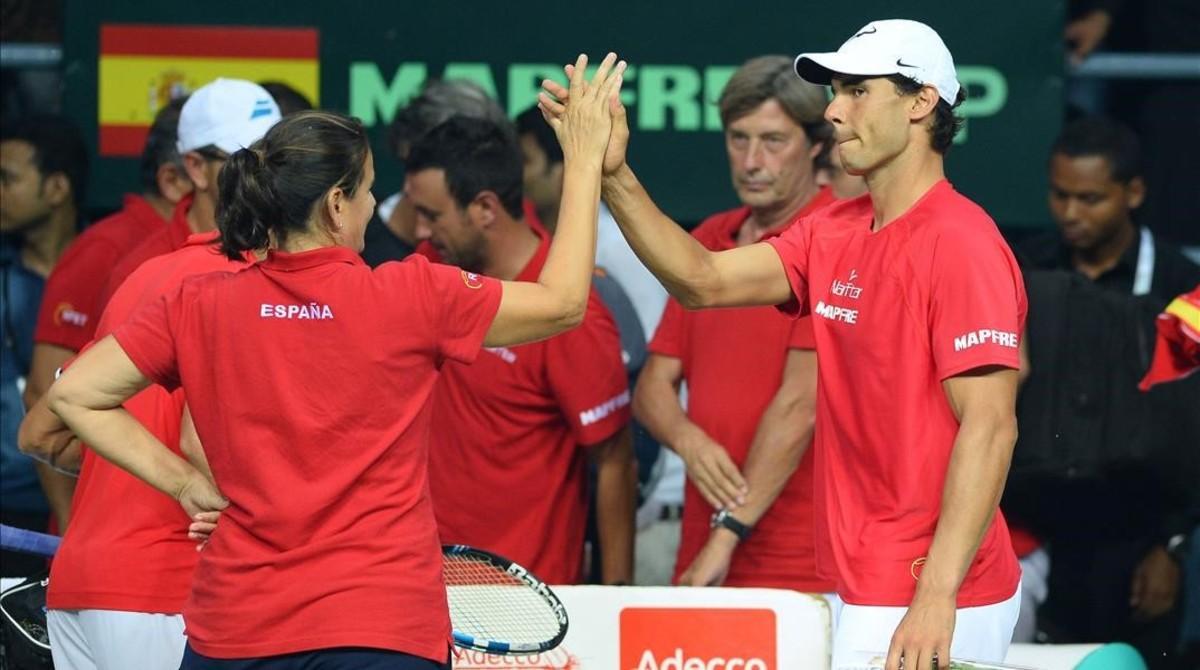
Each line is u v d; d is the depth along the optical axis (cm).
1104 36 2444
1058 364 2044
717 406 1934
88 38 2312
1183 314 1708
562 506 1939
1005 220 2305
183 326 1296
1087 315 2048
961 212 1417
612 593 1703
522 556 1923
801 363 1883
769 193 1903
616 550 1953
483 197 1869
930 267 1396
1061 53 2286
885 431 1423
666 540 2297
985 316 1372
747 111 1894
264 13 2316
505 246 1902
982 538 1374
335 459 1262
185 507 1348
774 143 1892
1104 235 2234
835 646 1465
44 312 2098
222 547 1284
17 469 2255
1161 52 2481
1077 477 2031
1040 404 2041
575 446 1939
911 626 1350
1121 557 2105
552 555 1934
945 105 1432
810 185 1930
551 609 1549
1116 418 2031
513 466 1919
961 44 2294
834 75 1445
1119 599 2116
